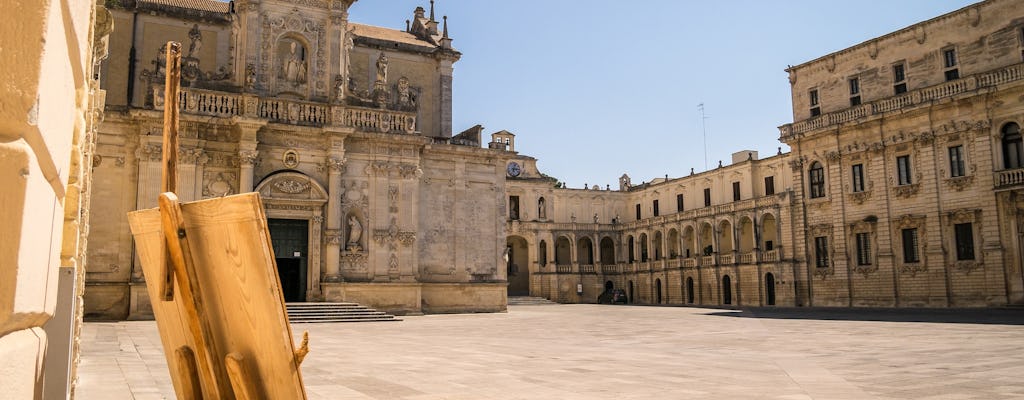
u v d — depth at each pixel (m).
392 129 44.47
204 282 4.26
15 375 2.55
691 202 77.06
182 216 4.33
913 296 49.56
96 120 14.41
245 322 4.07
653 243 80.38
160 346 20.94
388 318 38.66
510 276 81.44
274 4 41.88
